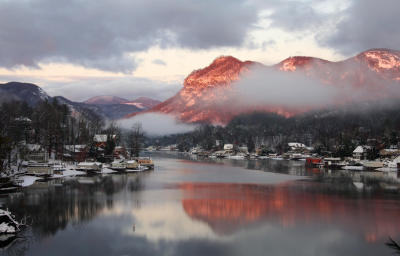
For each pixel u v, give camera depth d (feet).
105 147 600.80
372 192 336.70
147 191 337.31
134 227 215.31
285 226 220.84
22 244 185.88
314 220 233.96
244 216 244.22
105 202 282.56
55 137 517.55
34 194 308.19
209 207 270.05
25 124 491.31
